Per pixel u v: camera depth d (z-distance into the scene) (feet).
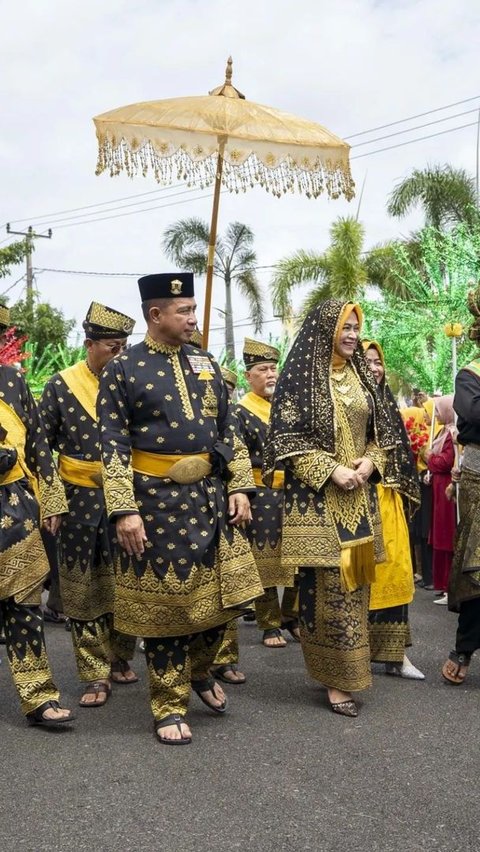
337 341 17.01
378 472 17.02
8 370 15.78
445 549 27.96
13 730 15.31
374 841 11.12
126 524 14.51
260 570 21.95
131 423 14.99
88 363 17.99
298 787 12.77
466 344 60.64
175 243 111.55
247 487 15.29
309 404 16.75
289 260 92.53
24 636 15.33
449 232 64.34
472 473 17.66
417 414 33.04
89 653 17.04
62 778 13.14
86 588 16.98
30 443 15.87
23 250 82.79
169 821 11.70
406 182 91.81
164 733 14.65
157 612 14.71
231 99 19.25
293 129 19.42
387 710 16.40
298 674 19.24
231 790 12.67
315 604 16.51
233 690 17.92
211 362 15.67
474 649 17.92
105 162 18.74
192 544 14.73
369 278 93.09
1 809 12.10
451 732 15.14
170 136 18.76
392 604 18.39
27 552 15.23
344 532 16.40
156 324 15.07
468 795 12.48
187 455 14.89
